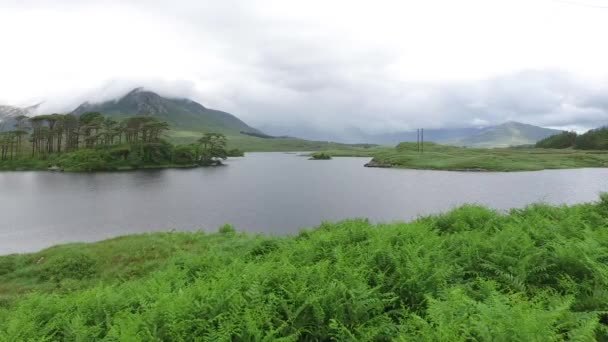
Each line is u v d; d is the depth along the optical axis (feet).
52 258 62.90
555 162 413.80
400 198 193.26
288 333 16.42
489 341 12.17
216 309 17.40
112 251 65.82
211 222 141.59
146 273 54.60
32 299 23.18
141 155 503.61
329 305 17.53
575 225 29.55
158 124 571.69
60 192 244.42
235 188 259.60
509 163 398.62
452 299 16.02
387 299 17.81
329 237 33.24
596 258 20.84
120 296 22.26
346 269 21.17
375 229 35.37
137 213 163.94
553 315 13.28
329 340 16.51
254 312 16.40
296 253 31.14
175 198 211.41
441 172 368.89
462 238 28.43
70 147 607.78
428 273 20.51
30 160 529.86
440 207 163.12
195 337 15.40
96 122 616.39
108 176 369.30
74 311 20.84
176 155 540.52
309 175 365.61
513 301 15.78
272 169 463.01
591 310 16.35
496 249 24.54
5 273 59.98
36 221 149.38
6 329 19.33
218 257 38.09
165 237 75.36
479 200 176.45
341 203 181.57
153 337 15.28
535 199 176.14
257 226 131.75
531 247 23.81
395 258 22.74
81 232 129.49
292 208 170.09
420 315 17.57
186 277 29.37
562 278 19.71
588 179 270.26
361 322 16.89
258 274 21.53
